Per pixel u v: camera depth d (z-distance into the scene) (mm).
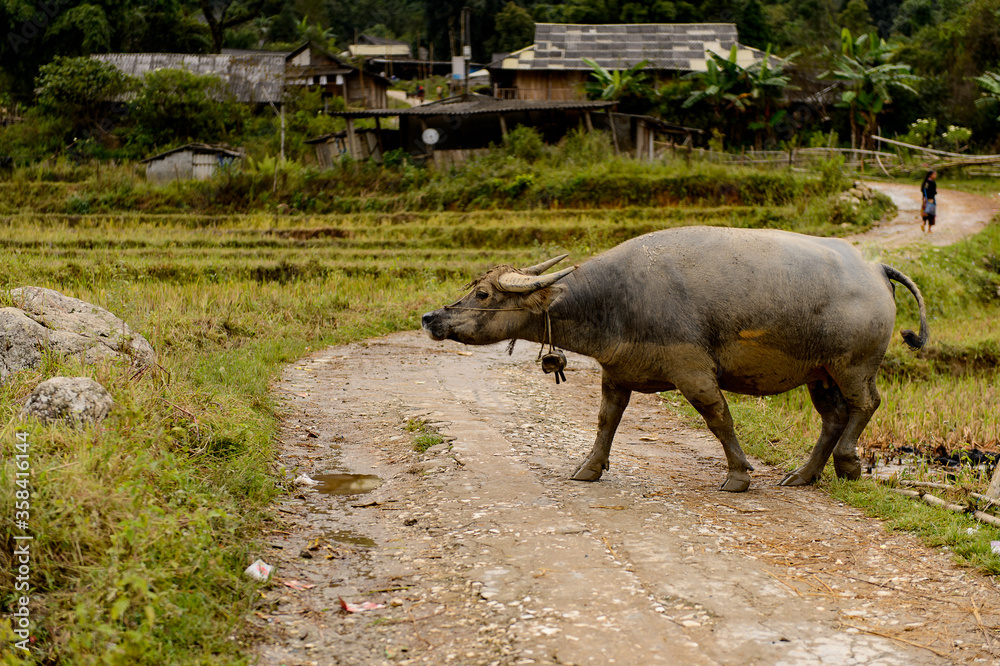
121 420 5426
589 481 6586
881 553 5164
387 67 59750
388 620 4328
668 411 10078
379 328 14617
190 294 15289
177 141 38656
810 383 6926
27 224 28734
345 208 30609
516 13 61219
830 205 26797
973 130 41156
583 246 24656
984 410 10305
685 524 5578
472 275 21234
